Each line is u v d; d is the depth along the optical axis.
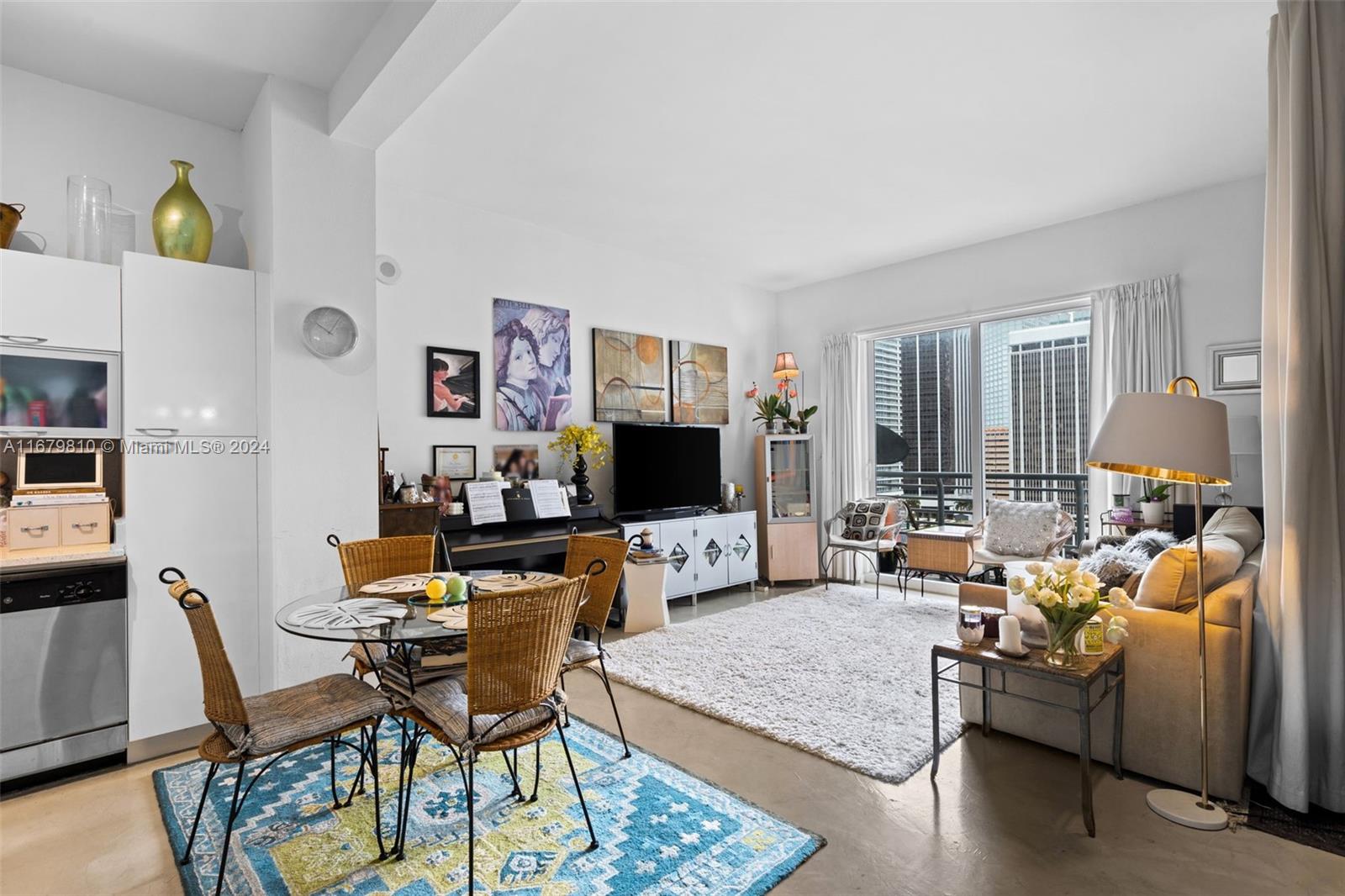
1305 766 2.09
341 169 3.21
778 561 5.96
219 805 2.24
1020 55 2.81
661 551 4.98
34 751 2.40
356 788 2.33
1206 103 3.21
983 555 4.75
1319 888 1.77
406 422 4.17
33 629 2.41
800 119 3.34
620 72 2.90
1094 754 2.49
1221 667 2.19
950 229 5.01
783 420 6.50
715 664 3.65
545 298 4.92
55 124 2.96
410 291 4.20
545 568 4.75
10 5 2.47
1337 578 2.11
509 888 1.79
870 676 3.44
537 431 4.84
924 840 2.02
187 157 3.30
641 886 1.80
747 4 2.46
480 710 1.77
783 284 6.57
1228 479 2.04
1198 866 1.87
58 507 2.59
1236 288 4.14
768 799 2.27
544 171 3.94
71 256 2.78
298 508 3.04
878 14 2.53
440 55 2.51
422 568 3.03
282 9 2.55
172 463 2.76
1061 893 1.77
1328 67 2.14
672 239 5.19
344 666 3.15
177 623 2.75
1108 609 2.34
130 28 2.63
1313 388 2.12
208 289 2.88
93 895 1.81
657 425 5.32
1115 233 4.63
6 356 2.51
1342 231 2.12
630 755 2.60
